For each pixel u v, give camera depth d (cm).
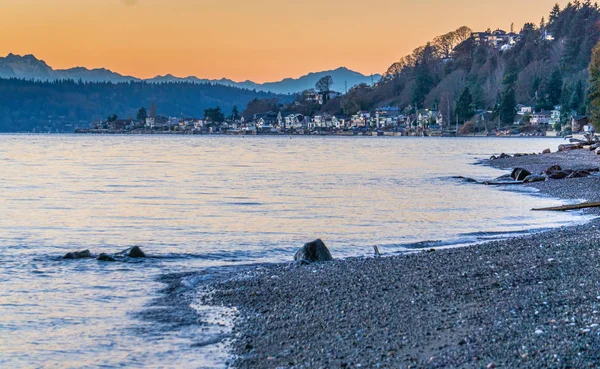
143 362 1485
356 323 1606
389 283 1967
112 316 1817
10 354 1547
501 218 3675
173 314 1819
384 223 3594
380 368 1292
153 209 4288
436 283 1920
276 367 1377
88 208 4359
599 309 1508
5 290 2103
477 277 1955
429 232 3272
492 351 1298
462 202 4469
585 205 3909
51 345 1602
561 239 2512
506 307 1606
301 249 2517
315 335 1551
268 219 3803
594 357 1215
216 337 1612
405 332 1498
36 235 3275
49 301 1975
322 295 1895
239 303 1894
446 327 1501
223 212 4119
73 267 2448
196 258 2670
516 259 2172
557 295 1667
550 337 1341
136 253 2670
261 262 2595
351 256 2672
